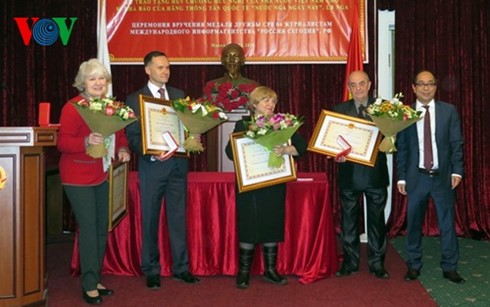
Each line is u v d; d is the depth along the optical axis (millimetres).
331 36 5535
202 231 4133
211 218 4129
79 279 4156
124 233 4199
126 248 4199
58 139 3393
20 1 5910
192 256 4148
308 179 4137
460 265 4523
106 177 3523
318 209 4039
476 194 5664
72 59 5914
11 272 3082
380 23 5855
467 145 5641
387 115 3594
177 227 3945
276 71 5859
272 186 3781
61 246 5379
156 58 3758
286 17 5559
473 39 5582
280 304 3514
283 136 3562
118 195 3699
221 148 4605
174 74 5906
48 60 5953
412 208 3977
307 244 4023
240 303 3537
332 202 5945
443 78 5617
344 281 3996
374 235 4078
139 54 5590
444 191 3926
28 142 3010
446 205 3953
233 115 4520
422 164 3938
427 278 4098
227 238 4133
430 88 3873
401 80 5656
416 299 3609
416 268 4051
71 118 3361
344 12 5516
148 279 3891
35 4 5898
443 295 3701
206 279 4078
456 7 5582
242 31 5582
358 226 4109
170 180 3863
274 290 3799
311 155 5930
